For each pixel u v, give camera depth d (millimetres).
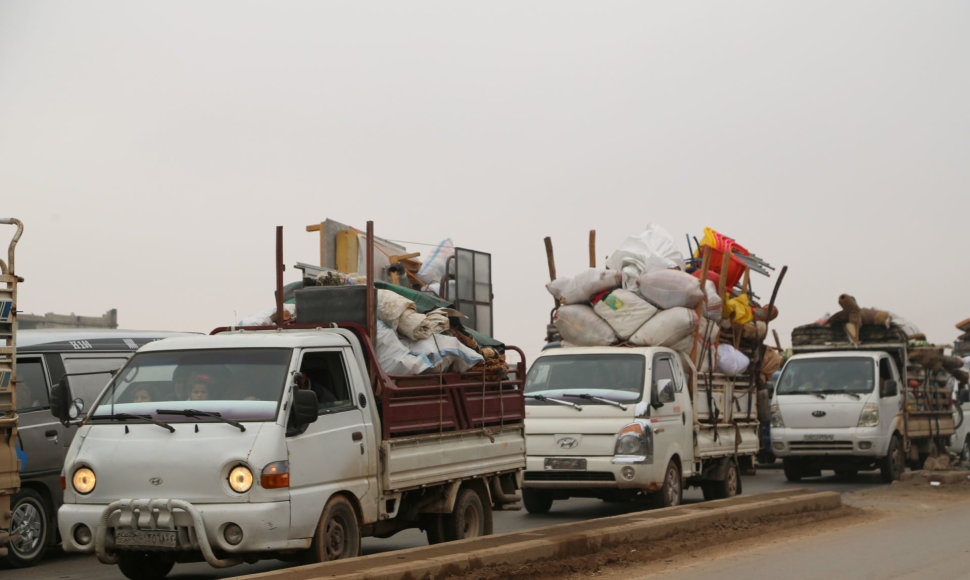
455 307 15797
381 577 8180
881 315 23312
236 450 8672
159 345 9867
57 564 11891
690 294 15992
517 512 16688
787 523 13641
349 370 10055
